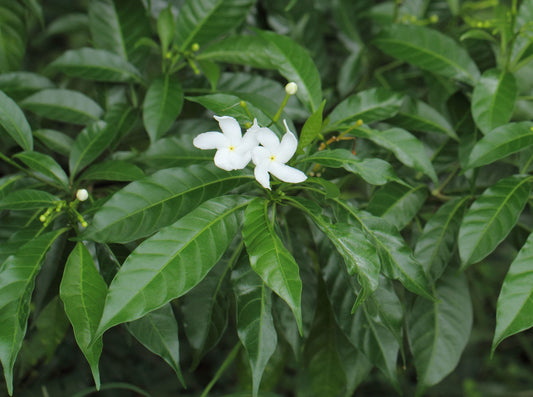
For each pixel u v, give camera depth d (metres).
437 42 0.60
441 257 0.54
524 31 0.58
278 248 0.44
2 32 0.61
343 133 0.51
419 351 0.56
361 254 0.45
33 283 0.45
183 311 0.55
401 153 0.52
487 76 0.55
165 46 0.59
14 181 0.52
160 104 0.55
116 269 0.49
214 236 0.46
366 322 0.54
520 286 0.46
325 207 0.53
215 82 0.57
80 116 0.59
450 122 0.63
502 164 0.63
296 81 0.54
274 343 0.47
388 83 0.68
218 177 0.49
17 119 0.51
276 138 0.44
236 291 0.48
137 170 0.51
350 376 0.59
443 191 0.61
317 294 0.63
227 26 0.60
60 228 0.50
